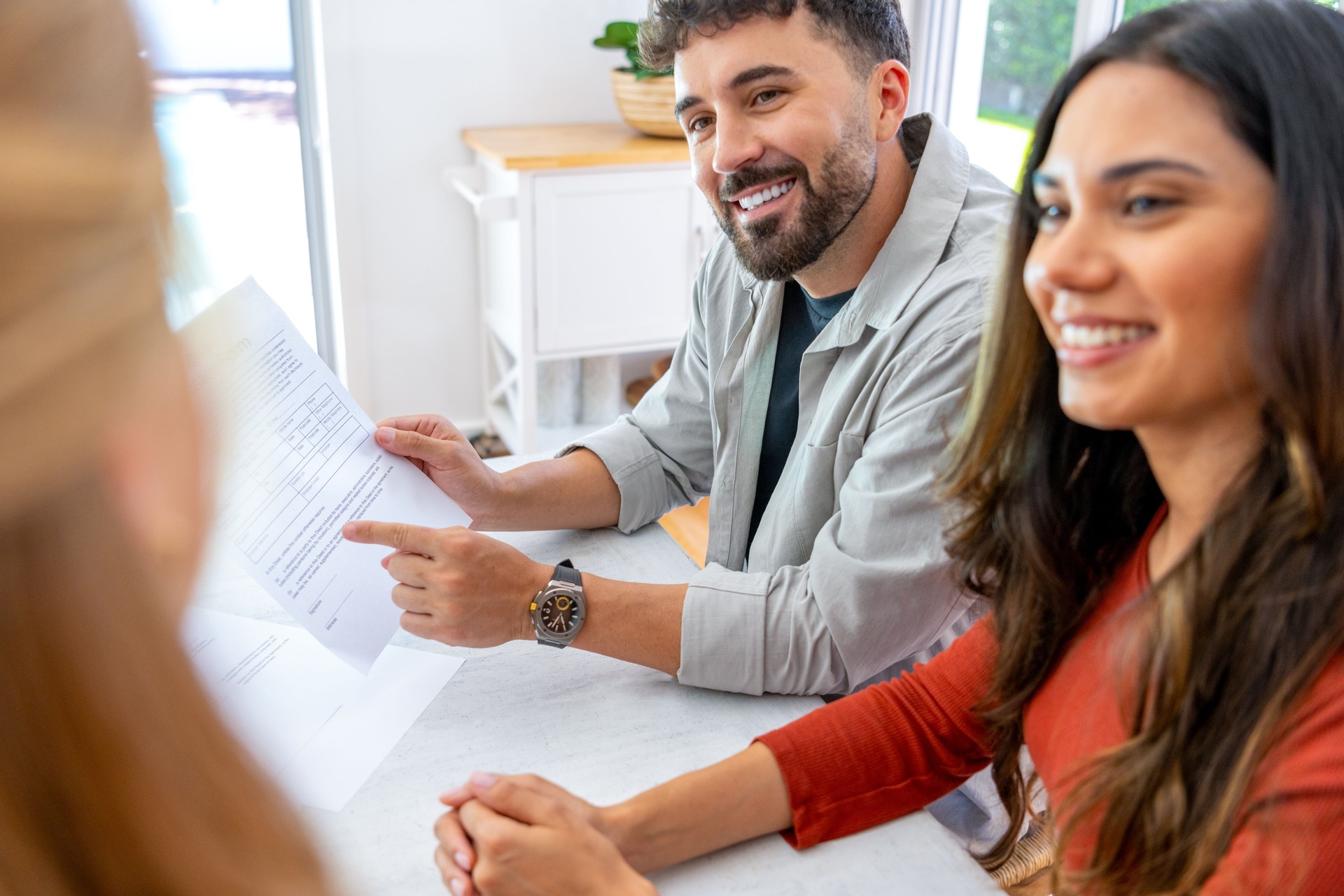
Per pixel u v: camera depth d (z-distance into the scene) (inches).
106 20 8.3
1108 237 23.0
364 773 35.1
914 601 40.4
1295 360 21.4
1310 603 22.3
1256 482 23.3
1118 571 30.8
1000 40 128.2
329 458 42.4
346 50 103.2
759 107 44.8
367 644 38.9
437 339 116.9
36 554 8.2
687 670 39.8
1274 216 21.4
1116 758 25.8
